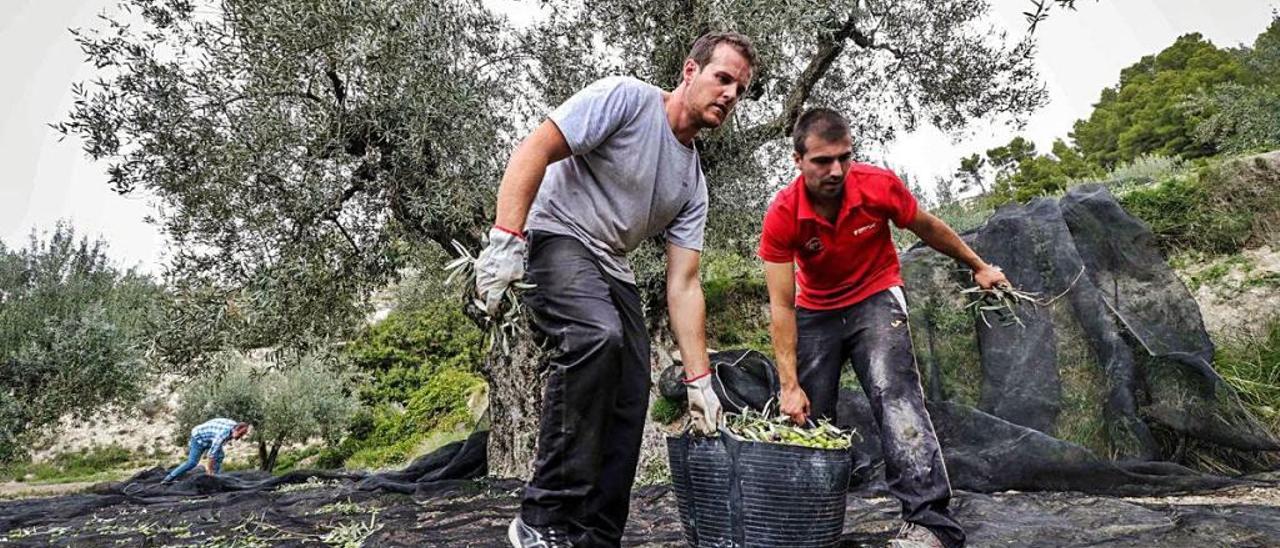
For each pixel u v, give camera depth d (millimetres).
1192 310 5328
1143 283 5434
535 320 2086
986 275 2975
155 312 6695
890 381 2701
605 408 1988
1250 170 6805
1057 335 5305
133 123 5984
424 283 8023
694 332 2420
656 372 6551
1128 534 3100
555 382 1992
